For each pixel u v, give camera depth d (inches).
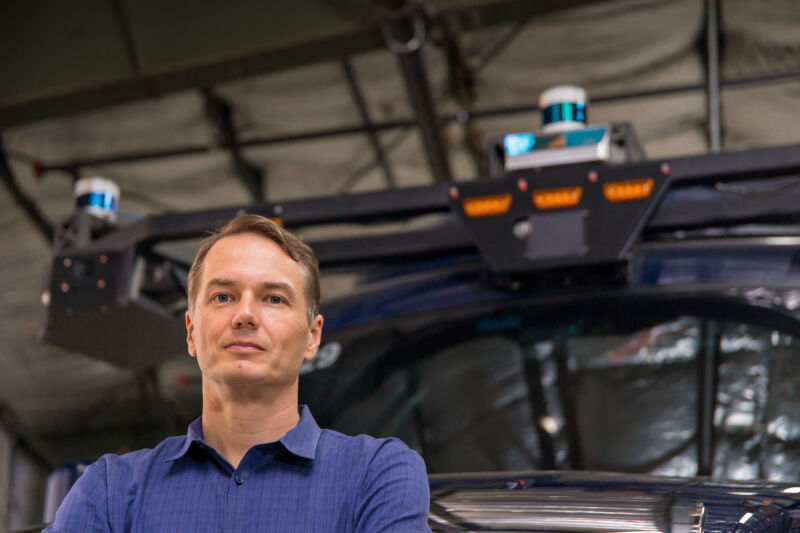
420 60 393.1
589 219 136.7
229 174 471.2
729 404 113.9
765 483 75.0
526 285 137.5
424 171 471.8
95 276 172.4
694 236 139.1
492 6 364.5
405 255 153.6
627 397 118.3
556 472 79.4
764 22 377.1
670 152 444.5
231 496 61.8
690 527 64.3
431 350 132.0
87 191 183.6
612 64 410.9
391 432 125.2
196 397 345.1
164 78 396.5
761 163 135.9
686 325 123.0
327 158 464.1
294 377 64.7
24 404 639.8
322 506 61.8
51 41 396.8
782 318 120.2
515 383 124.2
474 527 68.5
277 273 64.0
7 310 554.3
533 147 144.9
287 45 382.6
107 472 65.0
